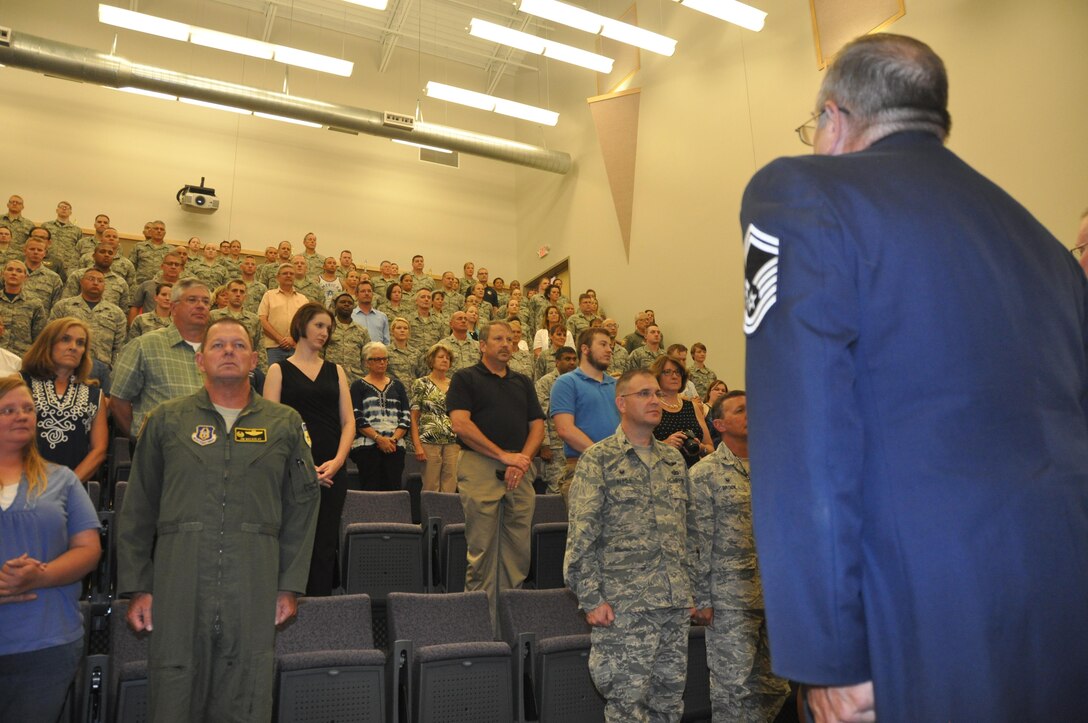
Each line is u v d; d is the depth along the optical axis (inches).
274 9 439.2
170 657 79.6
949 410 32.9
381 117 394.9
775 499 32.5
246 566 85.0
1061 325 36.7
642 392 109.4
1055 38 210.5
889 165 37.5
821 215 35.1
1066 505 33.0
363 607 115.8
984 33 228.5
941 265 34.7
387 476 183.5
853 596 31.3
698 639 124.0
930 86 40.5
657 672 101.7
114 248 293.1
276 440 91.6
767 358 34.6
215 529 84.7
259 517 87.5
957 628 30.8
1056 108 208.8
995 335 34.4
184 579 82.2
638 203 379.2
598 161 419.5
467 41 479.2
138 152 412.2
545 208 467.8
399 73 480.4
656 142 369.1
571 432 149.3
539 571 149.7
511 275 490.6
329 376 133.4
